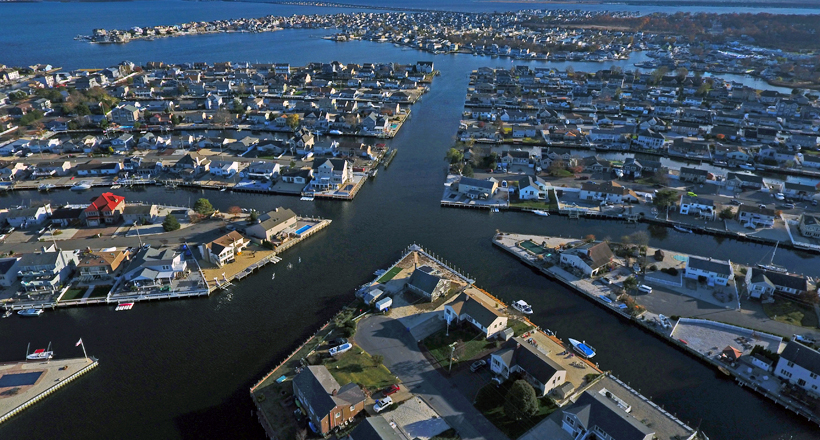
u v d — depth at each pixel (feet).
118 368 263.90
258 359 270.67
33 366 262.47
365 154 572.51
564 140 633.20
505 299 321.93
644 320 296.10
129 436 225.35
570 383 249.14
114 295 317.42
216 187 487.20
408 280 329.52
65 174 511.40
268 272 351.46
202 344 281.54
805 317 300.40
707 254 377.71
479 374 257.14
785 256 378.12
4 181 492.13
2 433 226.38
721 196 470.39
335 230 411.75
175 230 394.32
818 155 580.30
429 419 229.45
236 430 228.43
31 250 357.82
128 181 496.23
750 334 286.25
